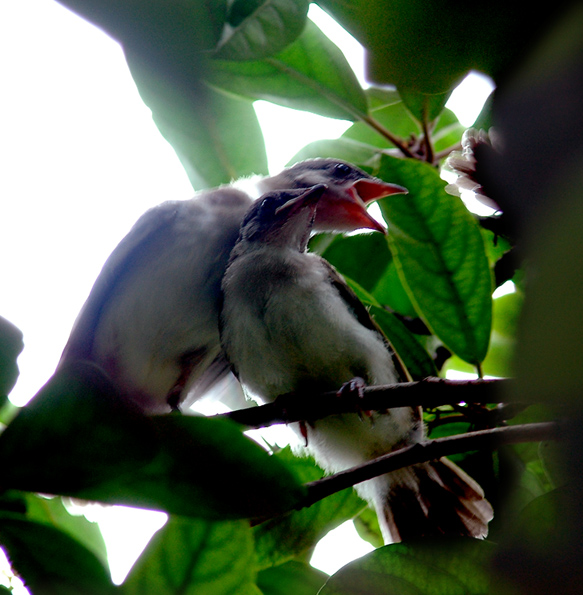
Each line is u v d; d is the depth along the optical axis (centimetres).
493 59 110
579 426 92
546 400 90
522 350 83
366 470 318
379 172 393
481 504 425
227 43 277
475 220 387
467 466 442
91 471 176
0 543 203
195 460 183
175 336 531
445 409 443
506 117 91
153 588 211
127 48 109
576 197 83
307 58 448
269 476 184
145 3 106
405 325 496
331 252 548
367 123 464
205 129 127
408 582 263
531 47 96
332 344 449
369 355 454
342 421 455
